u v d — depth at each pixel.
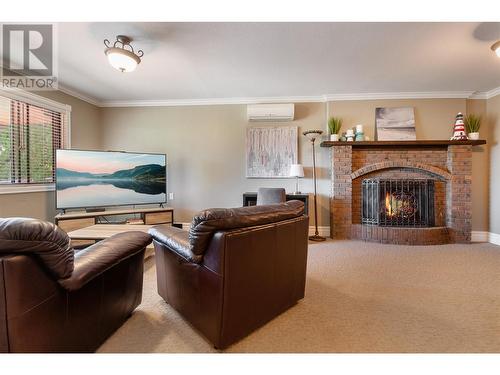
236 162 4.47
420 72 3.22
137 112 4.56
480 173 4.04
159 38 2.42
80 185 3.47
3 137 2.98
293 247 1.86
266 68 3.11
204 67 3.07
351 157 4.03
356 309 1.89
